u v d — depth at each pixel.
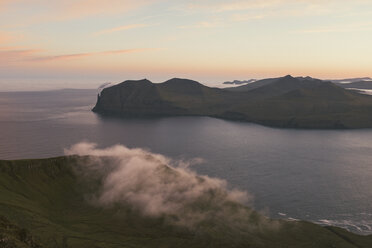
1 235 127.25
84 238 198.00
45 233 188.75
